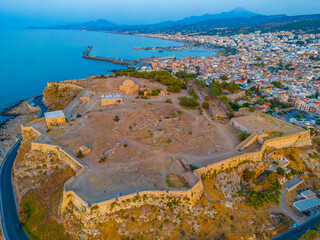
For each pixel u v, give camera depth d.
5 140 155.25
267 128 129.62
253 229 85.94
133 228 75.25
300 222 92.56
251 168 106.62
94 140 110.88
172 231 76.56
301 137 126.69
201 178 92.56
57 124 126.12
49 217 83.19
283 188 106.31
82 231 74.06
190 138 116.69
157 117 134.50
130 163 95.06
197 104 163.12
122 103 154.62
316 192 108.56
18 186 97.94
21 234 82.06
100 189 80.56
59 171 97.75
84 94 177.00
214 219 83.69
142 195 78.94
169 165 94.38
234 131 129.25
